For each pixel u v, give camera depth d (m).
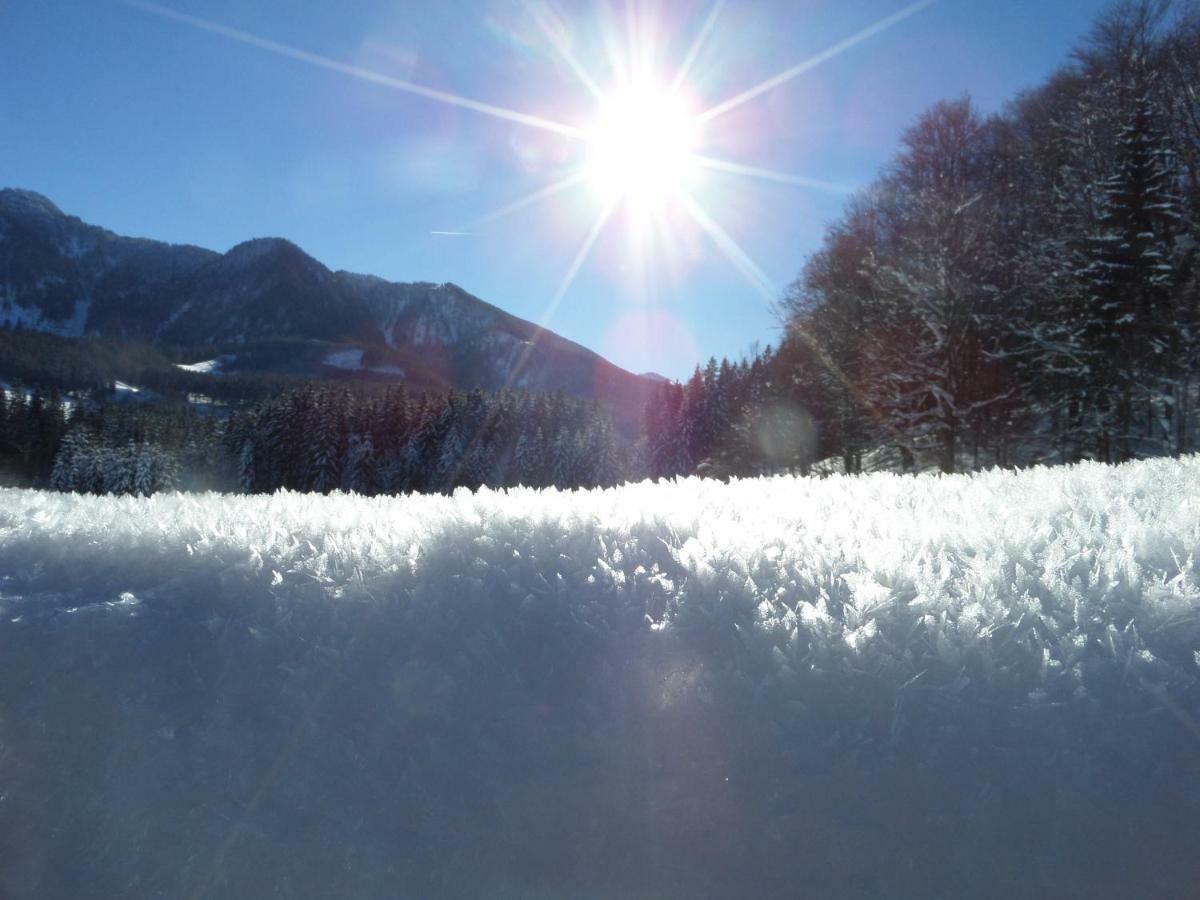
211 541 6.05
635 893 3.21
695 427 58.75
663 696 3.87
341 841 3.65
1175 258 24.16
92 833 3.93
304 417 69.44
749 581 4.49
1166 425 24.58
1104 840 2.97
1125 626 3.74
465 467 70.88
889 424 28.05
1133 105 25.47
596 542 5.40
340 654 4.51
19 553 6.34
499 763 3.78
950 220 26.25
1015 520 5.24
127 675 4.64
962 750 3.31
